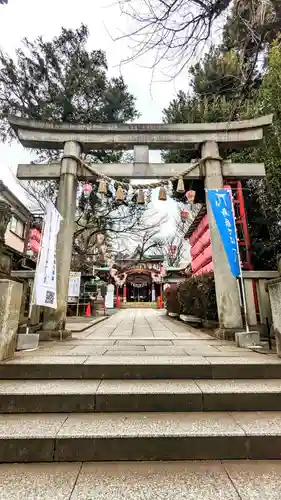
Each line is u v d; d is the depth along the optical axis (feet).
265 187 20.24
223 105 21.29
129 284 112.88
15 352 10.66
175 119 25.85
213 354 10.30
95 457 5.82
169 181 16.87
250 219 24.03
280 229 19.69
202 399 7.29
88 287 45.24
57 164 17.19
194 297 23.22
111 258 63.93
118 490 4.83
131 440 5.93
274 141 18.04
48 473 5.39
